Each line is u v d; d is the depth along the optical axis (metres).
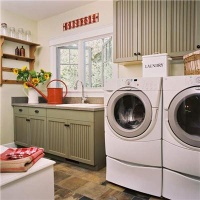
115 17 2.37
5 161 0.87
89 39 3.08
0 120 3.09
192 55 1.68
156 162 1.62
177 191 1.53
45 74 3.22
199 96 1.46
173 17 1.98
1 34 3.05
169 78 1.53
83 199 1.64
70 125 2.40
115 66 2.78
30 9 3.17
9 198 0.81
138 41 2.20
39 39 3.68
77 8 3.12
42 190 0.96
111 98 1.84
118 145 1.81
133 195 1.70
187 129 1.53
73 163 2.47
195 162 1.42
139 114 1.85
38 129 2.82
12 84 3.25
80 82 3.16
